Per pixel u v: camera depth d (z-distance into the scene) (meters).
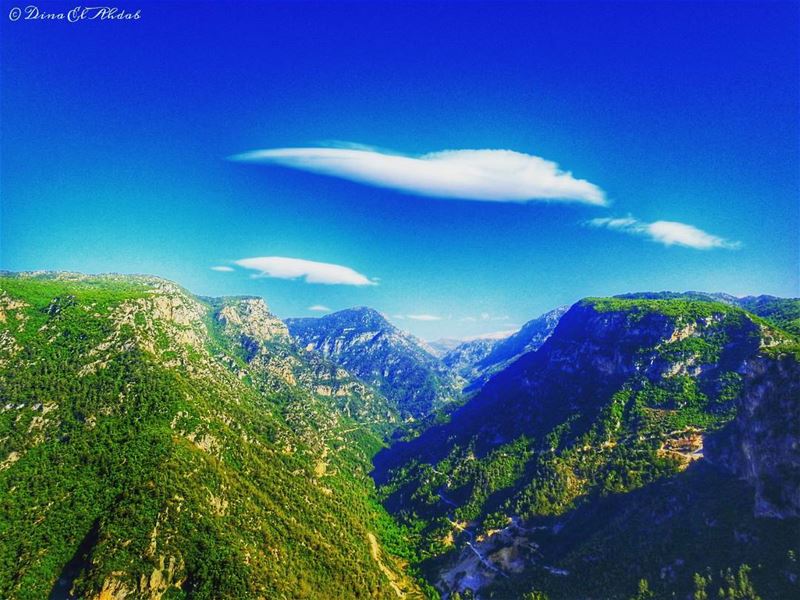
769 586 177.25
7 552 197.38
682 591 198.25
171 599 196.62
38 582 192.00
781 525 194.62
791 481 198.38
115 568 192.75
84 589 188.62
